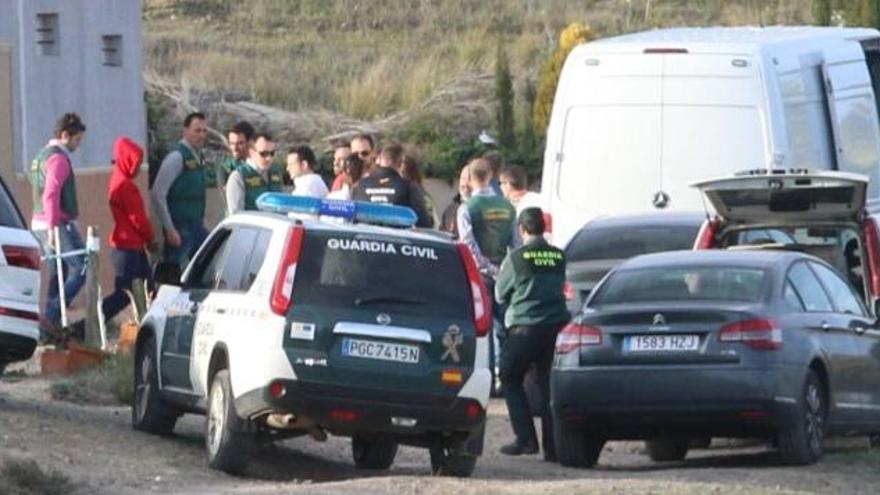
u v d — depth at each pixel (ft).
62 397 192.95
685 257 171.53
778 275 167.12
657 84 219.41
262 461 161.99
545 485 143.95
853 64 238.07
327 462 167.12
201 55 458.91
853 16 419.95
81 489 136.15
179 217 231.91
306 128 401.70
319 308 149.59
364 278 151.23
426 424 151.53
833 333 170.71
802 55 226.58
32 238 170.40
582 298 200.64
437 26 512.63
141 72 317.01
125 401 194.18
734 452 184.65
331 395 149.07
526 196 221.46
